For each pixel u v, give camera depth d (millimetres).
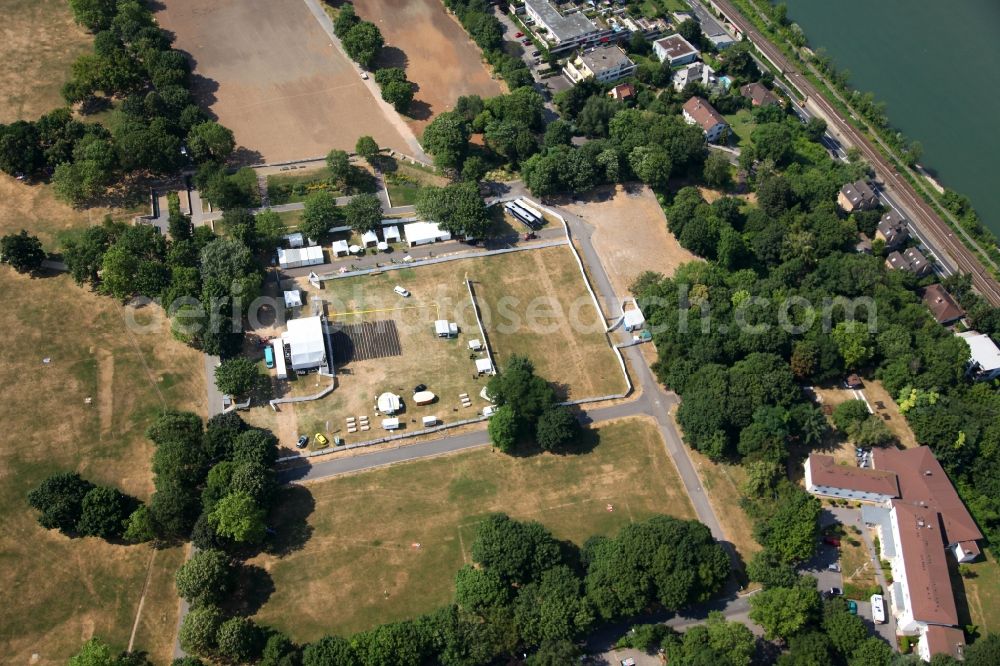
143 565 184750
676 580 177500
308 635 177875
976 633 187250
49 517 181125
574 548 197375
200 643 167750
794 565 196250
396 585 187375
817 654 171375
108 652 164125
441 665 170500
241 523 181250
